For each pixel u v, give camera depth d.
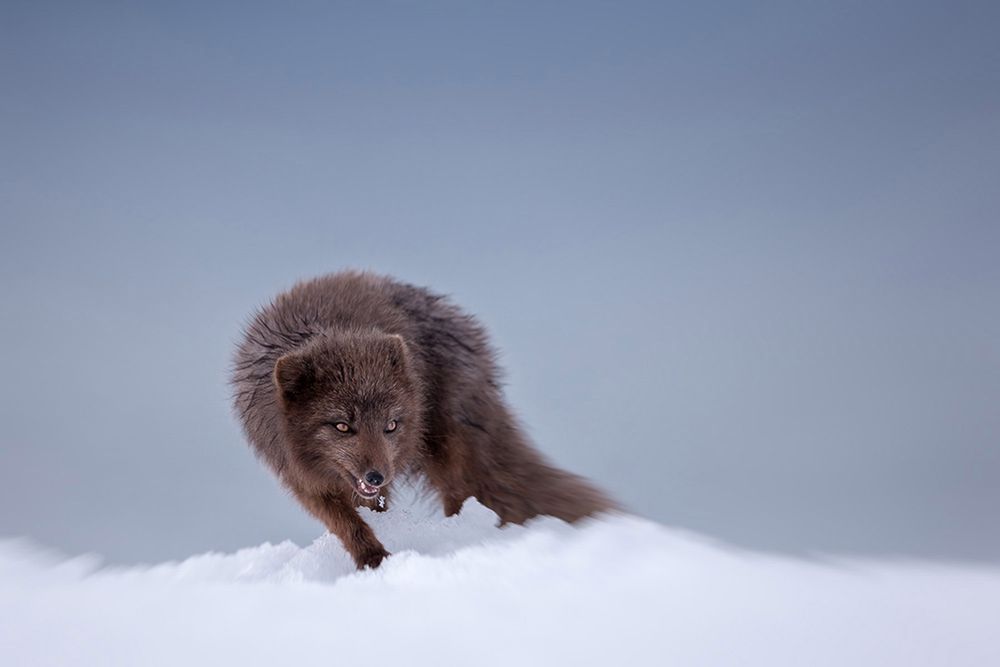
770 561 14.16
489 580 12.95
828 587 12.53
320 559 15.16
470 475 16.83
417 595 12.31
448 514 16.95
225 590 12.88
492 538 15.38
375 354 14.98
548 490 16.97
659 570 13.35
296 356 14.84
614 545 14.51
